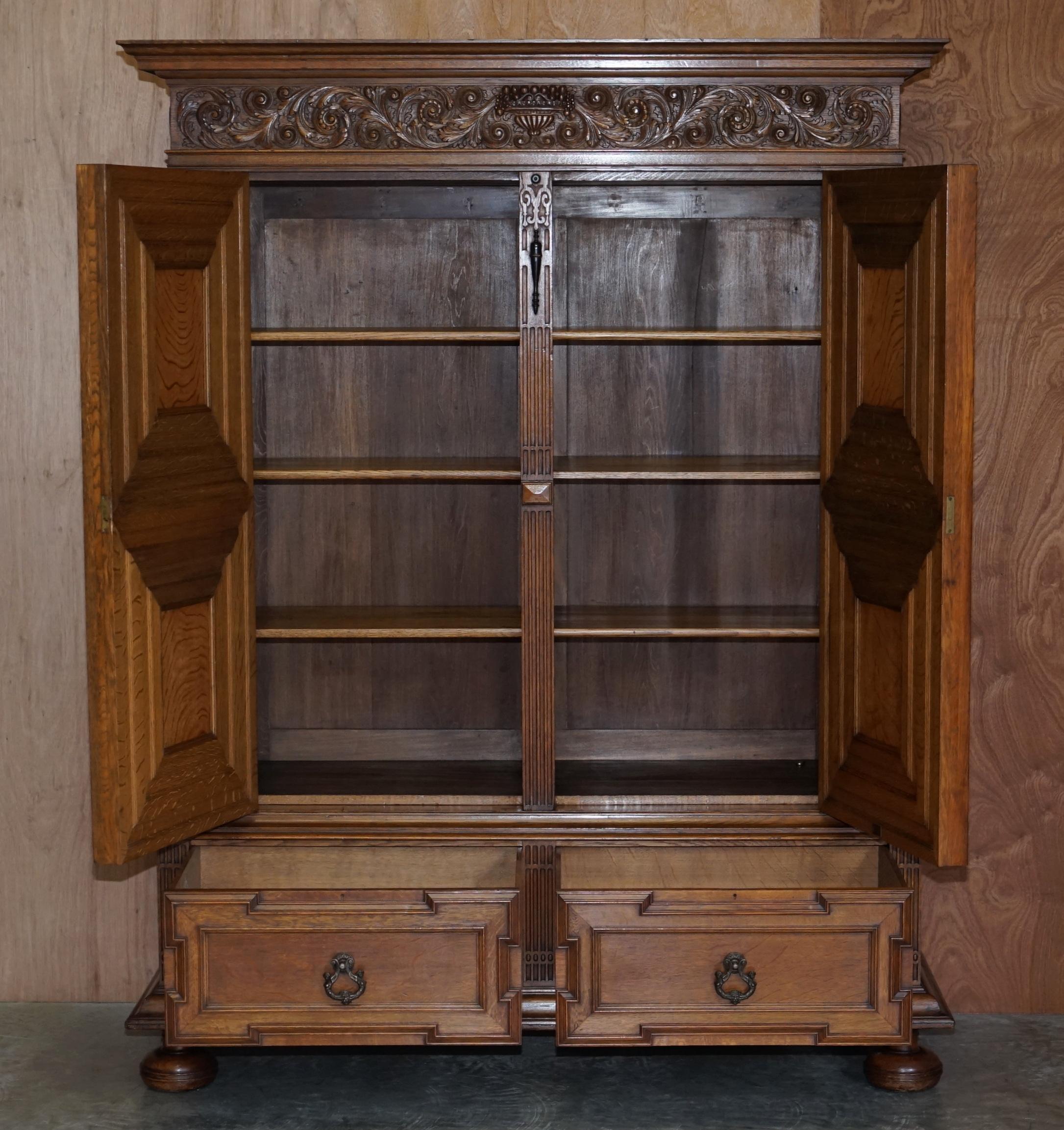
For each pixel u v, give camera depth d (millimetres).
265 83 2967
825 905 2863
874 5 3436
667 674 3584
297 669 3578
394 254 3473
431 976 2891
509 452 3527
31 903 3643
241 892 2869
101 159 3441
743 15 3439
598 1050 3309
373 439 3523
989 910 3621
